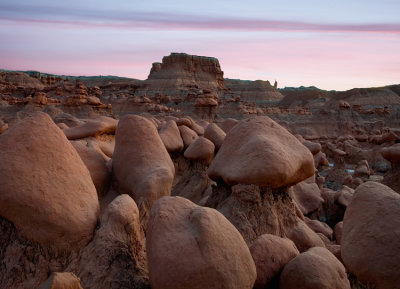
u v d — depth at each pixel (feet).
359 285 13.83
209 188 31.12
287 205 21.03
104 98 181.47
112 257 13.12
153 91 241.96
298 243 19.06
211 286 10.45
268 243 14.40
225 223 11.66
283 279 13.43
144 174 18.80
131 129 20.27
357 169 68.85
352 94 282.77
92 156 20.16
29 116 14.44
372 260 12.75
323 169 76.02
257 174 19.01
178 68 264.31
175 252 10.69
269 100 342.23
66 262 13.06
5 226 13.41
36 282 12.69
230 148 21.77
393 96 273.33
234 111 190.80
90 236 13.51
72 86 155.12
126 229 13.89
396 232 12.59
